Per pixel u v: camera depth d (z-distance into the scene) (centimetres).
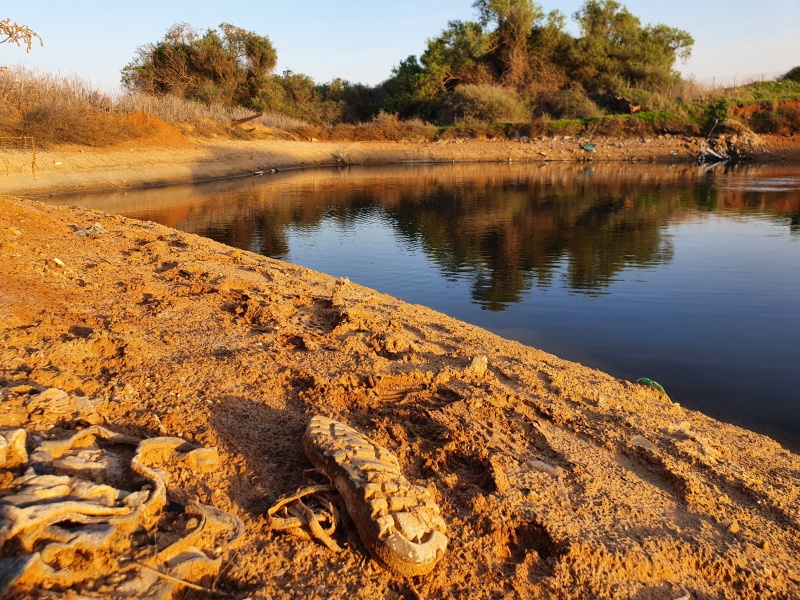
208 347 516
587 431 460
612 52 5112
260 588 260
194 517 281
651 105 4528
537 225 1819
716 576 321
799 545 354
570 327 900
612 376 679
